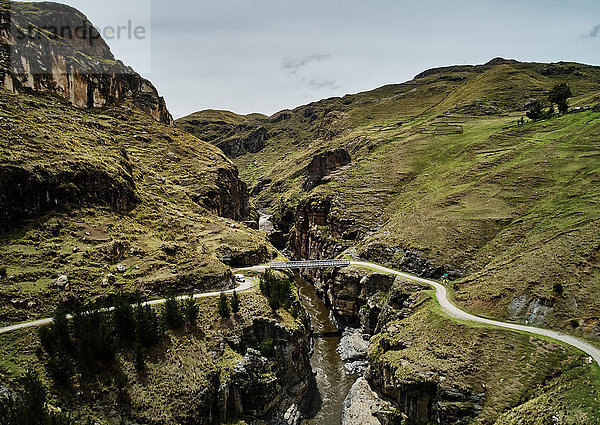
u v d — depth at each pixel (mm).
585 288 69375
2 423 43000
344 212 164250
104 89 173625
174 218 114375
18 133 91375
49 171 84688
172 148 174000
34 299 65312
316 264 122625
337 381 89125
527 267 81812
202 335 73125
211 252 104938
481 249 104625
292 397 77250
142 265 83938
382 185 181000
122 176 105000
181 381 62688
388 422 69812
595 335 62312
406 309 90938
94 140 117438
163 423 56750
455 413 60344
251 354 73562
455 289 92562
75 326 60625
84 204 90938
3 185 75875
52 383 53656
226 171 181750
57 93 142750
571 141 142125
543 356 61344
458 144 195500
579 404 49875
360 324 113625
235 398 67938
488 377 62625
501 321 74062
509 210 115188
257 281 99750
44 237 78250
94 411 54094
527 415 52656
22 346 56906
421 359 70875
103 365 59094
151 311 68875
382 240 129750
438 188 152000
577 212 96000
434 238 115375
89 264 77375
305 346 86250
